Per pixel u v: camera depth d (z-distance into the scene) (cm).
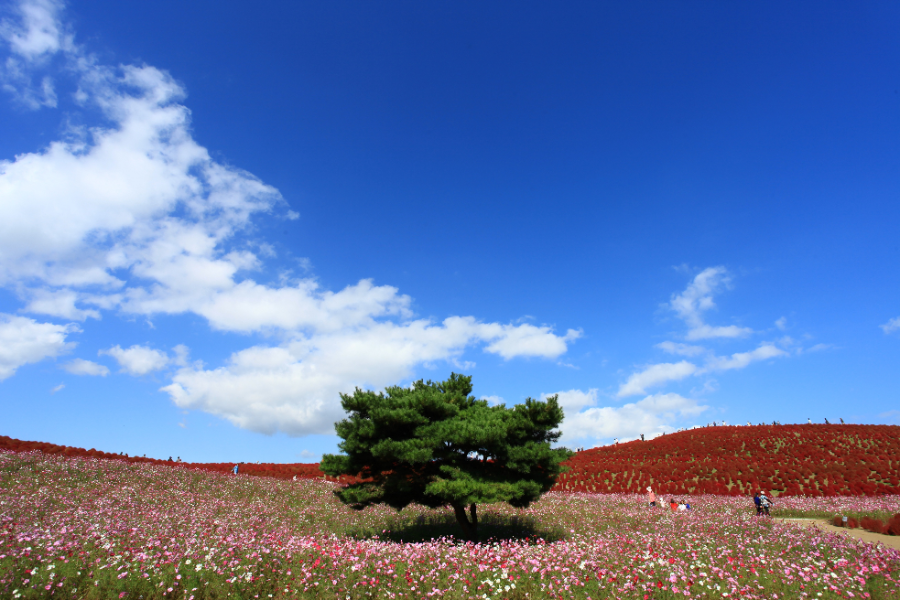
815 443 4450
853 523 1948
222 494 2416
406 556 1022
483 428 1440
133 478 2400
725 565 1022
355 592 818
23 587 709
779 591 855
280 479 3266
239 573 855
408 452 1326
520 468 1416
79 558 842
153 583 787
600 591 839
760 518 1973
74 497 1759
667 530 1675
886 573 959
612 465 4550
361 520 1962
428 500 1460
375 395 1494
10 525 1052
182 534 1129
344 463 1482
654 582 860
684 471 4122
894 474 3438
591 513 2270
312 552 1005
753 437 4881
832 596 824
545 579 892
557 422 1481
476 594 827
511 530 1769
